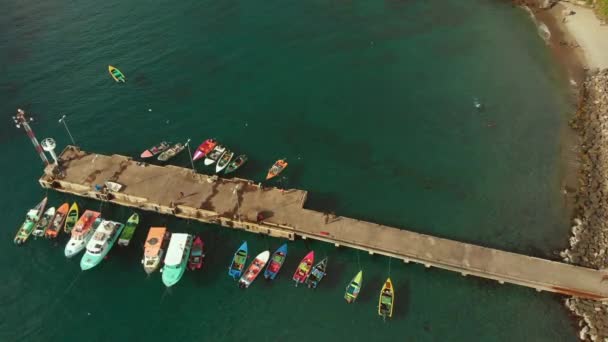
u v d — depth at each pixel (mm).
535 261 86750
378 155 108875
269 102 120375
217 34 138500
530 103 119938
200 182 99375
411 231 92688
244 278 86500
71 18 140750
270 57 132250
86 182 98750
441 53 134375
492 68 129625
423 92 123438
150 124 114188
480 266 86125
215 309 84188
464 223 95875
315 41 137750
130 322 83000
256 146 110188
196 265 88062
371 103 120625
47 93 120062
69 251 89312
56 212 96125
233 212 93938
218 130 113375
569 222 95688
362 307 83750
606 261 86812
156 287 86875
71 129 112562
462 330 80938
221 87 123562
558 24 142500
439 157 108438
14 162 106125
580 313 81312
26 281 87812
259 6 149625
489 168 105938
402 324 81688
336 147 110438
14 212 97688
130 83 123000
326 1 152500
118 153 107875
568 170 104812
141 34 136625
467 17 146750
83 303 85125
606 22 140125
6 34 134500
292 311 83562
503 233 94125
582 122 114062
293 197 97188
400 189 102125
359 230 91812
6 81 122250
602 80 120938
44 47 131250
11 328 82375
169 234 92938
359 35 140125
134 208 97938
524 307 83312
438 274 87750
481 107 119125
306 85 125000
